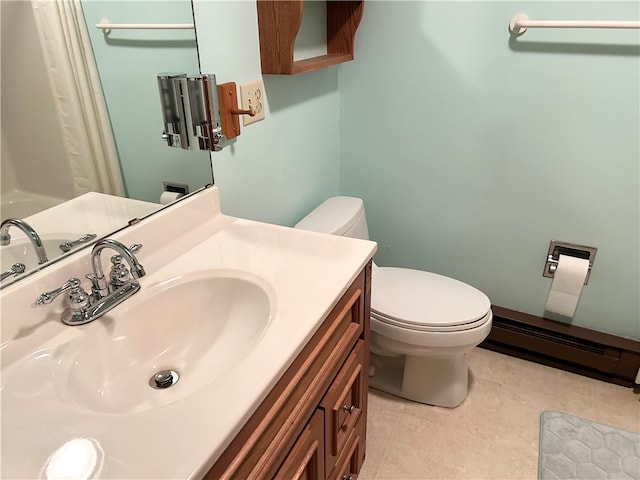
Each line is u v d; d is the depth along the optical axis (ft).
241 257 3.45
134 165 3.40
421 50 5.69
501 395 5.76
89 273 2.97
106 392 2.61
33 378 2.31
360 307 3.64
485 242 6.31
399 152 6.35
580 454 4.95
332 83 6.15
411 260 6.95
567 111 5.25
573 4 4.82
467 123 5.80
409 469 4.83
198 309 3.22
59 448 1.90
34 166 2.75
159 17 3.35
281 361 2.36
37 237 2.80
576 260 5.70
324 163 6.37
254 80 4.51
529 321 6.22
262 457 2.41
